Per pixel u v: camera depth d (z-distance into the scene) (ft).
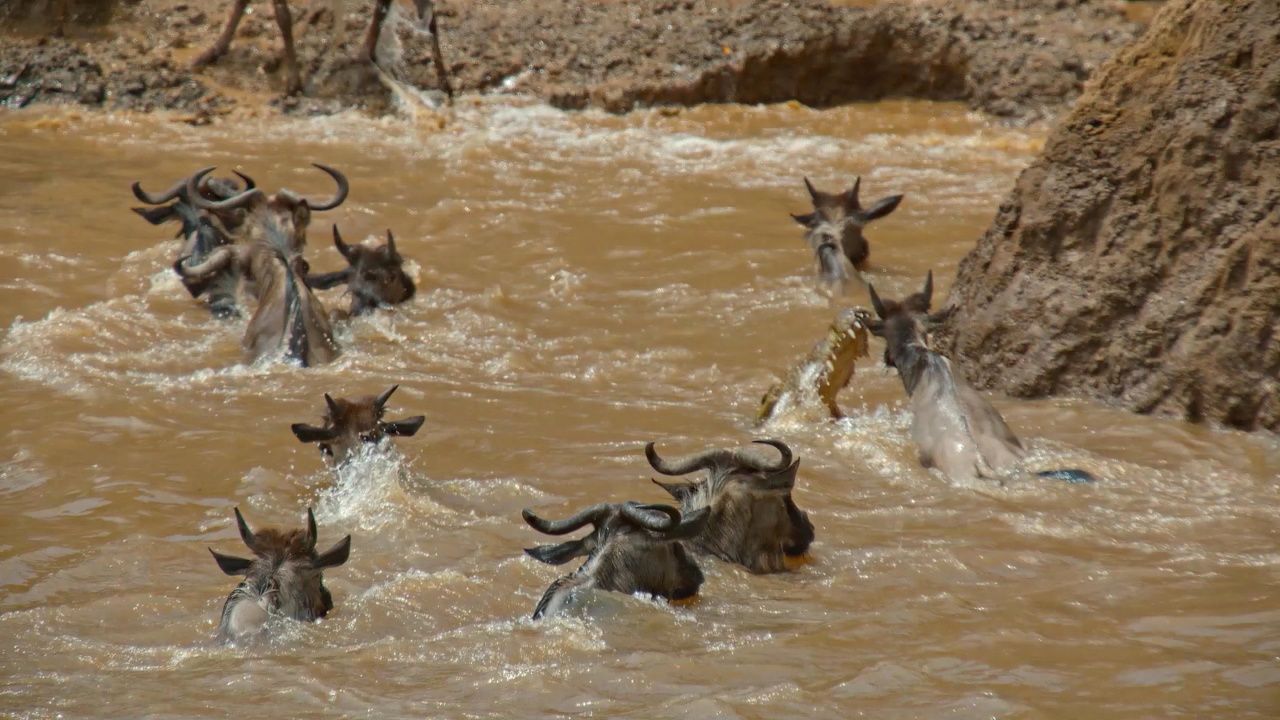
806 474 123.95
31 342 161.07
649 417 140.87
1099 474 123.95
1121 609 95.61
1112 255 147.13
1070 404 144.77
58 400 144.05
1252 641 89.51
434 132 266.77
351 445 123.24
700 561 101.96
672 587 96.32
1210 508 116.67
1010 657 87.51
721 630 92.27
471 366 158.20
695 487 106.22
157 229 208.03
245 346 161.68
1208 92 143.33
